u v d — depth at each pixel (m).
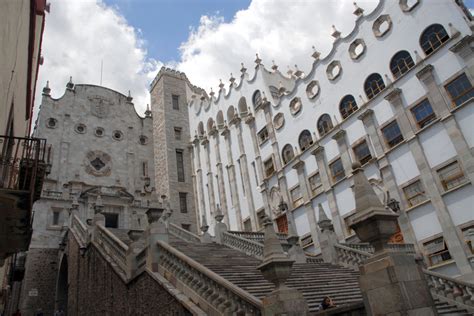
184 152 46.75
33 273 28.91
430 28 23.86
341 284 13.86
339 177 27.78
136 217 36.50
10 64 8.85
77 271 22.16
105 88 44.16
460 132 21.11
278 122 34.41
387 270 6.56
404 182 23.48
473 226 19.75
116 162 40.84
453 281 13.67
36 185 9.45
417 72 23.45
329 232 19.14
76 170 37.72
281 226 31.78
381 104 25.70
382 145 25.09
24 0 10.80
